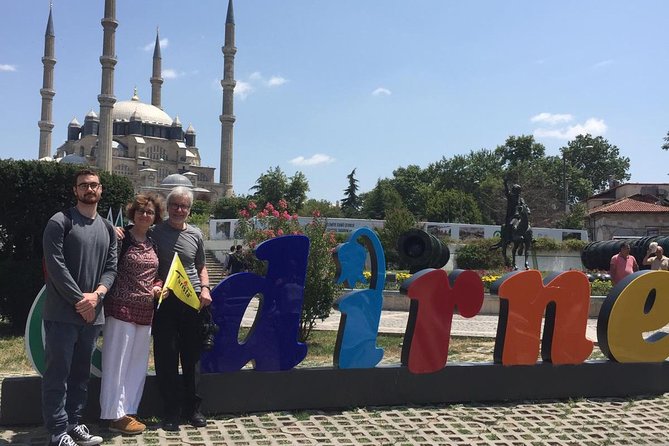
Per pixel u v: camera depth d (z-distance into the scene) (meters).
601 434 5.87
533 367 7.31
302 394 6.54
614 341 7.50
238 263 20.77
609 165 87.75
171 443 5.28
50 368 4.93
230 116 100.50
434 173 90.12
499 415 6.53
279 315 6.53
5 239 13.96
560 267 36.72
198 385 6.16
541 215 65.50
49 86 107.00
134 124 104.25
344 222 42.00
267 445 5.32
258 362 6.41
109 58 85.25
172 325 5.73
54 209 13.59
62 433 4.94
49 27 107.12
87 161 91.88
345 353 6.68
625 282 7.60
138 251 5.59
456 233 42.03
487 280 20.14
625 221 43.06
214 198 101.19
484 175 84.62
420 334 6.91
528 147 87.94
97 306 5.13
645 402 7.24
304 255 6.67
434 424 6.12
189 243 5.89
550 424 6.21
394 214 38.84
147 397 6.01
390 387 6.85
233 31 101.06
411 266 19.92
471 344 12.06
